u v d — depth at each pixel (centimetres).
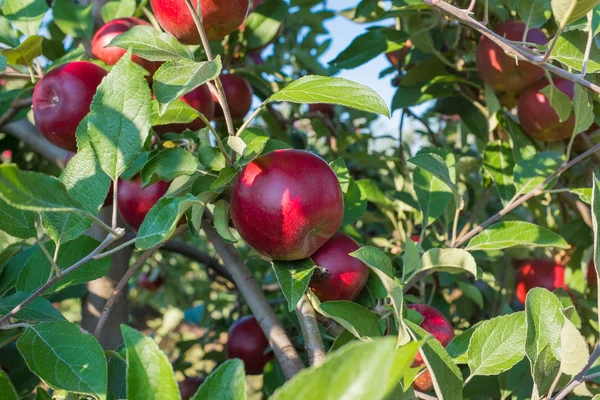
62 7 199
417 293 215
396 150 260
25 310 116
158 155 127
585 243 226
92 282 208
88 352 97
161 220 87
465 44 216
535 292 107
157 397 71
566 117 178
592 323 215
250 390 368
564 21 111
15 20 179
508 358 115
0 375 90
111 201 164
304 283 123
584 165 220
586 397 161
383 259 119
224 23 136
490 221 174
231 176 121
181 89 99
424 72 219
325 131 287
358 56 217
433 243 187
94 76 151
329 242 138
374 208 251
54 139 154
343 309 125
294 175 120
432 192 179
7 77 179
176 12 134
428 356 99
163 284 400
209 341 281
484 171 219
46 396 97
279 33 256
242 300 265
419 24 212
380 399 50
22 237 104
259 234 122
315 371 52
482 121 222
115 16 195
